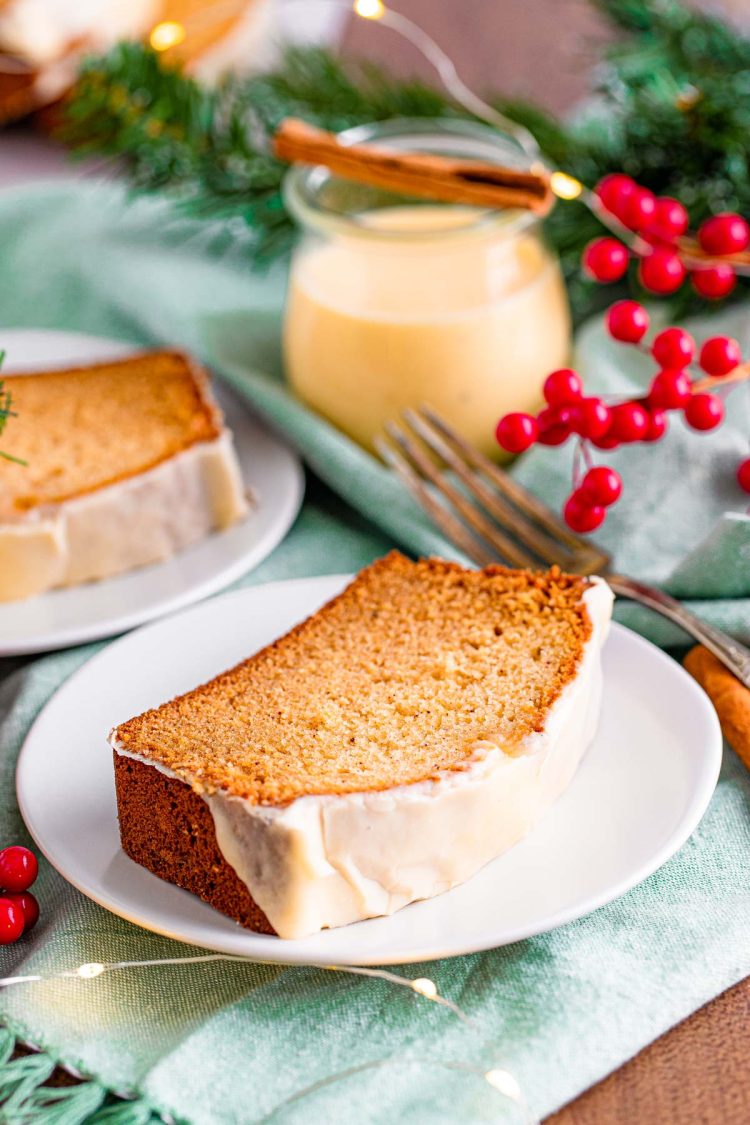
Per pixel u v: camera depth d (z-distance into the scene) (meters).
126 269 0.87
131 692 0.70
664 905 0.66
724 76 0.83
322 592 0.73
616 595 0.73
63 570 0.75
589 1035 0.63
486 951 0.65
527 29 1.04
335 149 0.79
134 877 0.66
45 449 0.78
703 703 0.68
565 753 0.67
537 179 0.78
